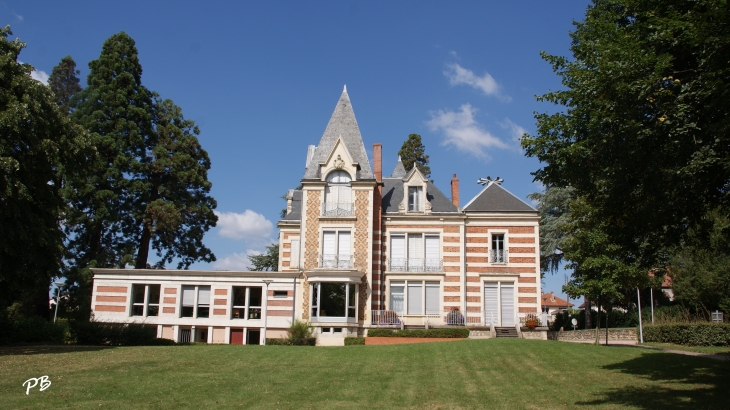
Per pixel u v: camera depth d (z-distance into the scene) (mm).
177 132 42750
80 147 24500
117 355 20109
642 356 20047
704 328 27969
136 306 32594
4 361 18016
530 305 34062
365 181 34125
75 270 37344
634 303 40312
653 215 14078
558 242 42938
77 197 38656
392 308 34375
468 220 35406
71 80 47844
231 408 12766
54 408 12320
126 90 41250
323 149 35906
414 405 13289
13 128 21156
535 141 15188
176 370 17375
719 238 27188
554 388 15109
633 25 14328
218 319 32000
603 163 14266
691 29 11836
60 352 20828
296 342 29234
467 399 13883
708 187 13305
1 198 20750
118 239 41656
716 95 11836
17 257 22469
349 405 13227
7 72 22203
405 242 35094
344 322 31453
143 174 41562
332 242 33844
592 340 32906
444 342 24672
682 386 14727
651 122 13242
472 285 34594
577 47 16047
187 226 43438
